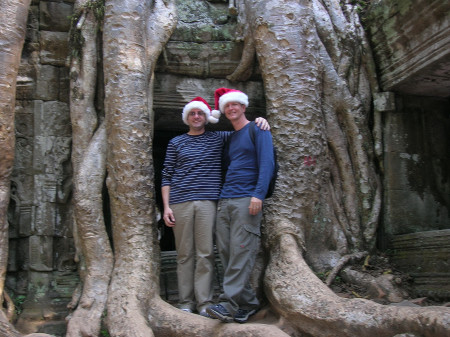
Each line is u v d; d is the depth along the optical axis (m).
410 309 2.97
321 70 4.79
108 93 4.36
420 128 5.15
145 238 4.10
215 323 3.46
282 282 3.74
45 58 4.78
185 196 3.70
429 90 5.03
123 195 4.14
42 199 4.51
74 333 3.64
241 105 3.69
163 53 4.88
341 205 4.73
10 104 4.17
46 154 4.61
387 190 4.91
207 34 5.05
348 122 4.86
